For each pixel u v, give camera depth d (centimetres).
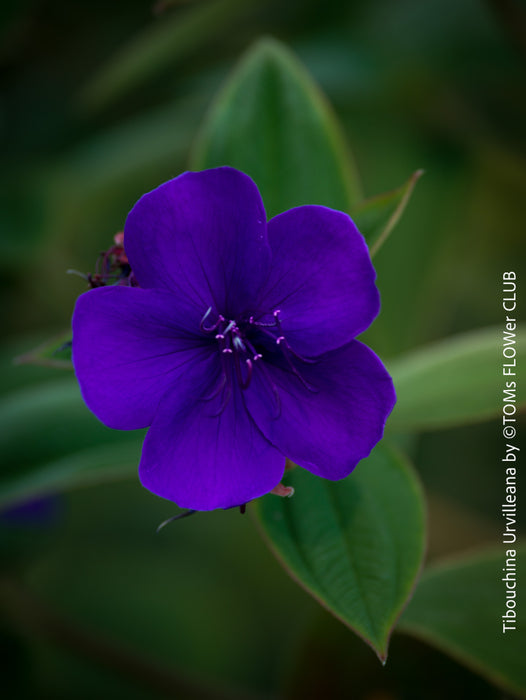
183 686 57
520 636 50
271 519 46
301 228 44
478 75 64
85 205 65
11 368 57
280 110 51
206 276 44
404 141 65
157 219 44
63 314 67
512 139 64
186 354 44
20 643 58
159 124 65
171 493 44
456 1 65
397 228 63
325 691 54
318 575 45
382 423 44
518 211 67
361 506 46
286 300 44
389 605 44
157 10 55
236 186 43
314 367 45
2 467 50
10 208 64
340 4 68
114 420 44
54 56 68
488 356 48
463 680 53
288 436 44
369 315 44
